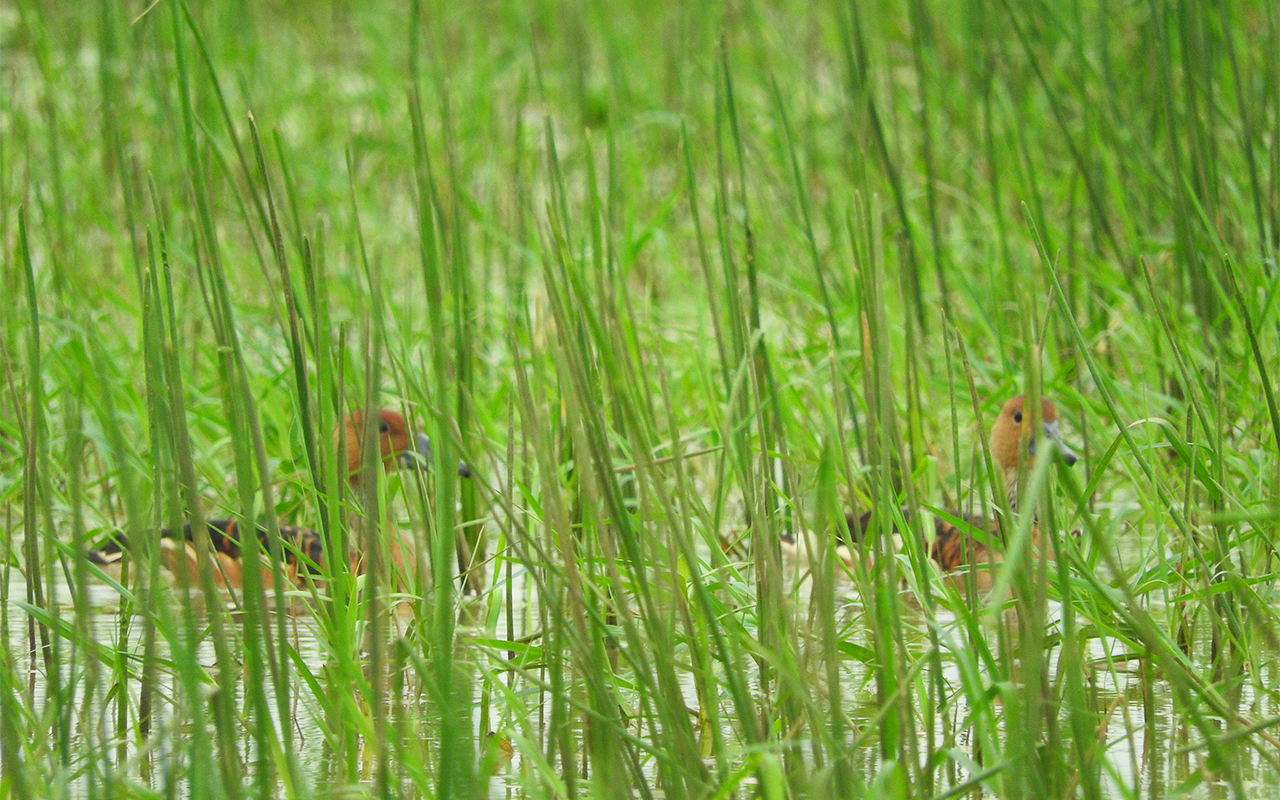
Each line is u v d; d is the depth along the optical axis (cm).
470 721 641
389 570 831
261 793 589
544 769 616
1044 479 558
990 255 1480
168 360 615
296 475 1066
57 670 670
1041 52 1606
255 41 2370
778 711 686
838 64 2020
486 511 1077
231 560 1128
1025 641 621
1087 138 1345
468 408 813
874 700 802
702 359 1124
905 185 1717
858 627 905
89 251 1698
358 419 1042
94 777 643
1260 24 1545
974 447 721
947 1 2119
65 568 756
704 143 1897
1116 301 1385
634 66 2575
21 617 966
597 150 2259
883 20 1980
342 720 703
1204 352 1152
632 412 604
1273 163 1123
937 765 657
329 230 1842
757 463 1062
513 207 1516
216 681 820
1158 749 718
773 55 2336
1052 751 635
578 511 951
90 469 1357
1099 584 702
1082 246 1549
